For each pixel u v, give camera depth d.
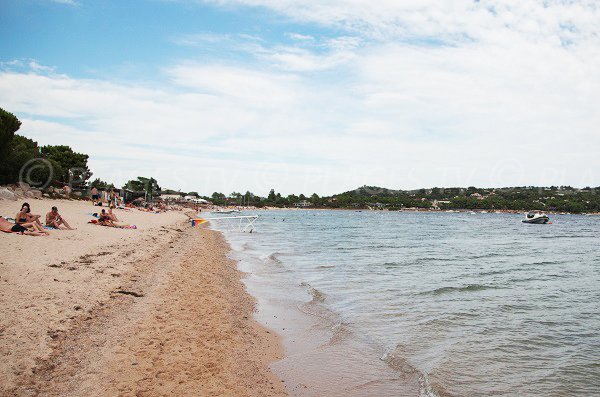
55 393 6.18
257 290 17.02
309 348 10.50
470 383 8.66
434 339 11.39
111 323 9.52
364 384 8.50
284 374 8.84
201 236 39.97
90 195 59.09
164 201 123.44
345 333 11.72
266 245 37.81
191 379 7.45
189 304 12.48
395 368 9.34
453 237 55.88
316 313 13.77
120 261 16.52
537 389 8.45
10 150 43.25
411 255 32.22
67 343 7.95
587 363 9.87
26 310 9.02
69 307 9.77
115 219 32.09
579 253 36.00
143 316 10.43
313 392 8.06
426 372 9.10
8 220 20.77
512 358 10.13
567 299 16.86
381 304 15.21
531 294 17.70
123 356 7.85
